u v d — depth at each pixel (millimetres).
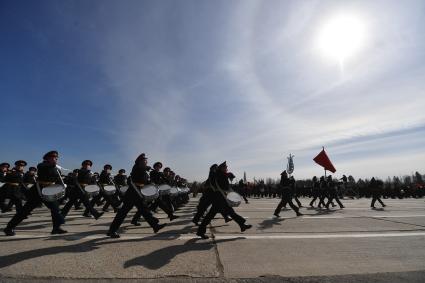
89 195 10281
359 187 37031
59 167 8273
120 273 4785
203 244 6750
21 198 12195
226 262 5426
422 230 8609
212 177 7820
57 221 7617
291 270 5059
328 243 6926
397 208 16234
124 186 14203
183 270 4965
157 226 7723
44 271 4785
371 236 7723
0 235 7469
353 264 5406
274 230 8531
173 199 14516
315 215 12312
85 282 4426
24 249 6047
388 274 4871
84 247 6277
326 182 16375
